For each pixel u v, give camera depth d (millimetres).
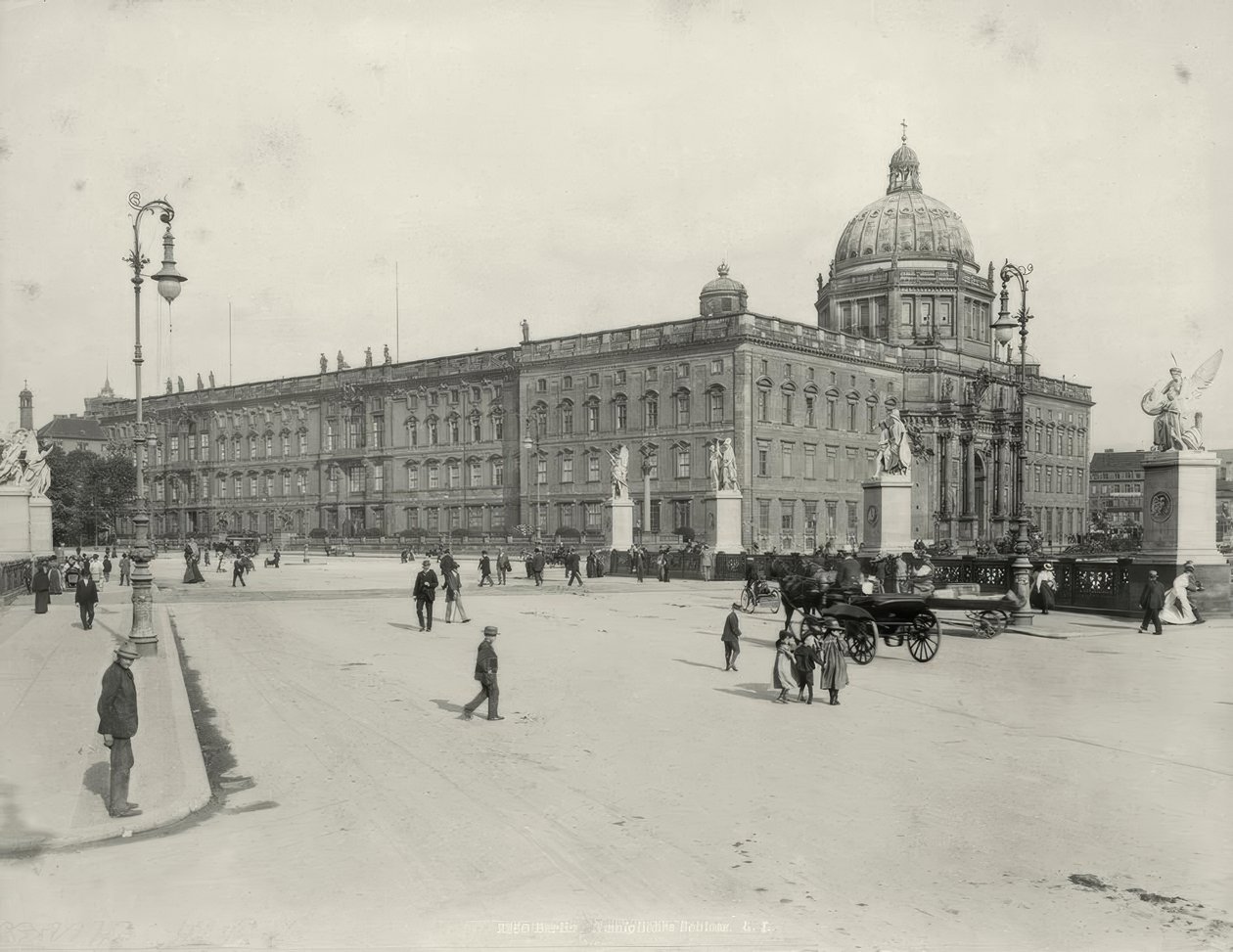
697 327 96438
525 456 109188
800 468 98438
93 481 126625
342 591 49031
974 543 101125
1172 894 9398
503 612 37750
